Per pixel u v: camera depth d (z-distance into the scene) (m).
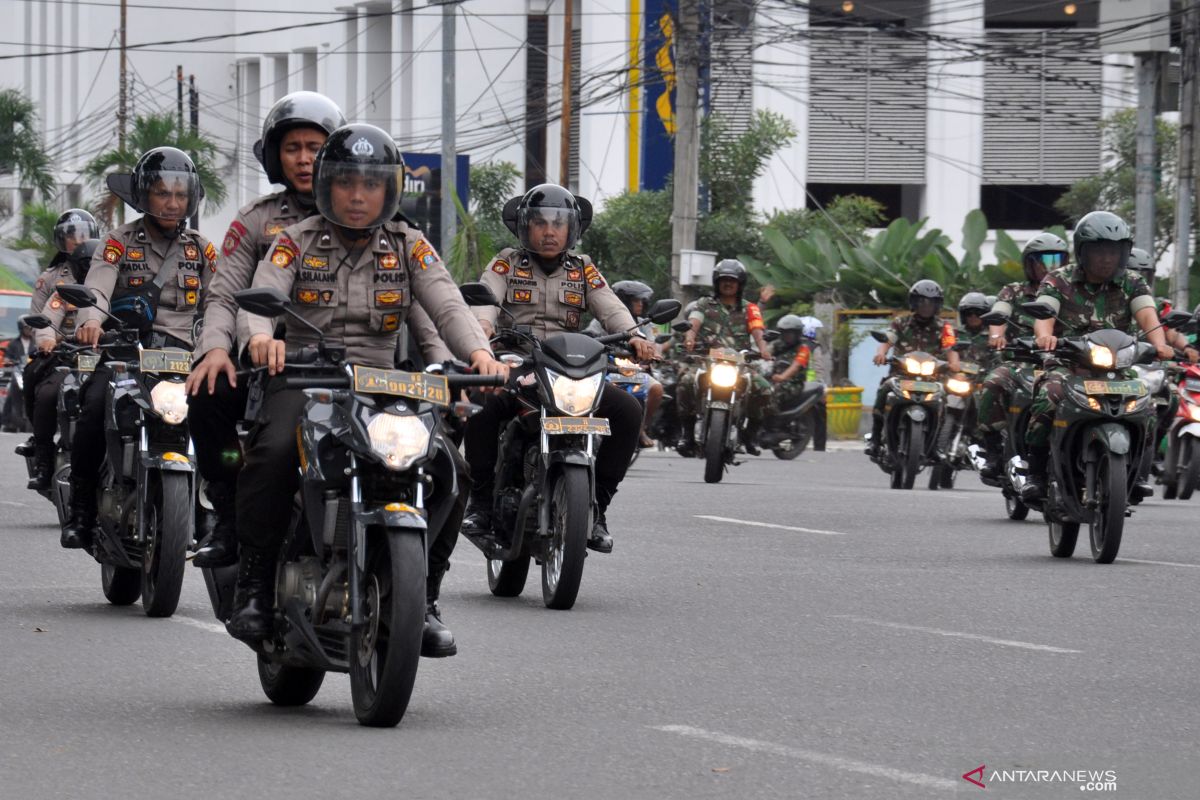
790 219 102.62
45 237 136.88
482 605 25.14
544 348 24.53
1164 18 65.44
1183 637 22.41
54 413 32.56
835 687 18.94
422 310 17.67
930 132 119.56
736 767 15.10
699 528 35.66
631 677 19.48
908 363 47.84
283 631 16.84
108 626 22.91
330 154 16.73
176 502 23.00
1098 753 15.80
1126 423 29.84
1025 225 121.25
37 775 14.66
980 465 38.97
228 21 195.50
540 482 24.50
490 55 148.88
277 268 16.95
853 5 116.62
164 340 25.66
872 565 29.84
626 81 112.62
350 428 15.70
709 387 47.88
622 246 99.19
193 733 16.34
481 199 128.12
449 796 14.02
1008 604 25.27
